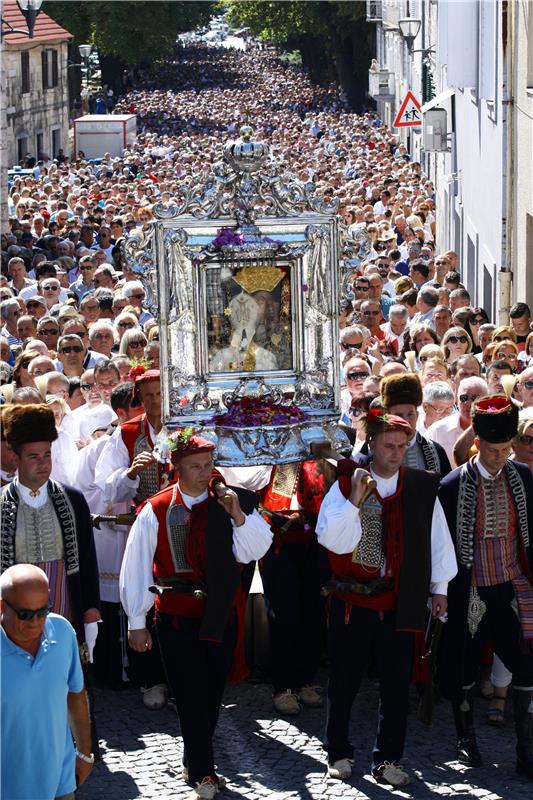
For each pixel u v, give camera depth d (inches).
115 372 399.5
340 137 2285.9
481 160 849.5
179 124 2974.9
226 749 311.3
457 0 818.2
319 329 344.5
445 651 305.1
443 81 1138.0
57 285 656.4
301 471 339.0
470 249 951.6
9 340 579.2
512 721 326.0
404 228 1007.6
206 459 293.0
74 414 399.5
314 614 335.0
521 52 669.9
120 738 319.0
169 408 338.3
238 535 291.7
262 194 337.4
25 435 287.7
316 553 334.3
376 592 293.7
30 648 238.2
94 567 297.9
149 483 338.3
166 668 295.9
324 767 302.0
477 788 292.2
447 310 551.8
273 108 3179.1
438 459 331.3
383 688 295.3
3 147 967.6
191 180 338.0
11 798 237.3
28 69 2440.9
